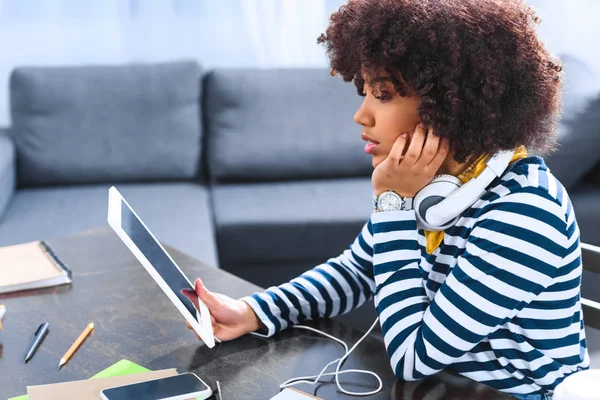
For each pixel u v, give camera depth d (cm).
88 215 257
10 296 128
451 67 99
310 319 121
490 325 101
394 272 107
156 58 330
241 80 297
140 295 129
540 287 102
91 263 142
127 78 294
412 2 101
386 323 106
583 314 125
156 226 247
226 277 135
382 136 107
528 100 103
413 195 108
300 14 334
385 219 109
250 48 335
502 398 97
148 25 326
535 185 103
